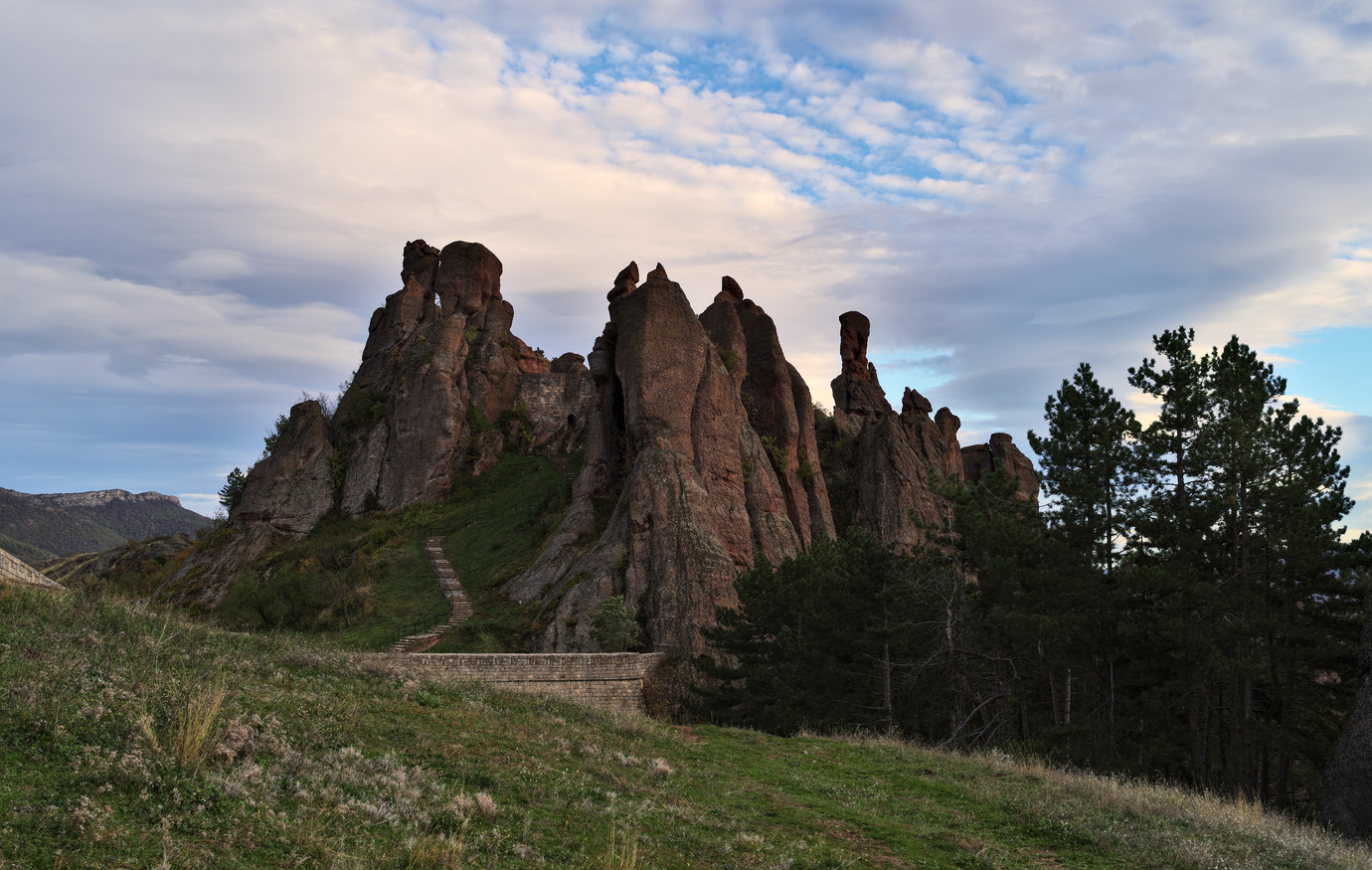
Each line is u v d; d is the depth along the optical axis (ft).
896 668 140.05
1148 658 108.06
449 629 201.87
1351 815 75.51
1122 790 61.46
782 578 155.33
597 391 256.11
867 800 54.75
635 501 208.23
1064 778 65.21
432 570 246.47
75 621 59.72
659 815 44.62
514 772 47.21
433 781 42.75
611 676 145.18
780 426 284.20
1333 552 106.73
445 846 33.42
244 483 342.85
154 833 29.86
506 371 355.36
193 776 35.04
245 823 32.14
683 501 208.54
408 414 313.73
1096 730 109.29
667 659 165.58
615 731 66.49
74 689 42.34
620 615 176.96
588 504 238.68
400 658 78.07
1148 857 45.73
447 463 304.91
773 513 244.22
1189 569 105.50
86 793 31.60
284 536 295.28
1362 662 82.48
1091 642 110.11
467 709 61.72
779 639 145.89
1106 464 116.37
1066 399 126.41
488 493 304.30
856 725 119.03
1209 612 106.32
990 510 126.82
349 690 59.82
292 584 226.99
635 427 226.38
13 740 34.81
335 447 323.57
